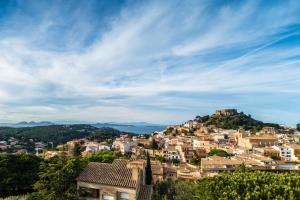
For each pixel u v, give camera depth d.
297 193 24.97
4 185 45.25
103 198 33.69
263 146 173.12
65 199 33.06
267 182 27.62
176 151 159.12
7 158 47.41
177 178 79.44
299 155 152.50
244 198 25.36
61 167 35.09
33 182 47.84
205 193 29.23
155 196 44.81
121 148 186.75
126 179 34.16
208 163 106.12
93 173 36.03
